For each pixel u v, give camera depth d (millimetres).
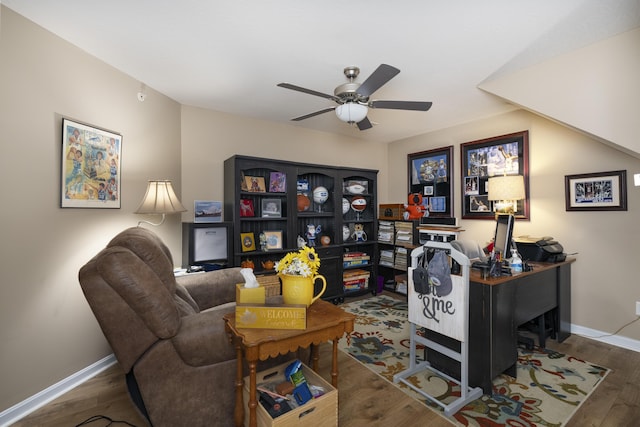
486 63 2371
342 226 3994
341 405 1824
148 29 1921
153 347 1435
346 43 2068
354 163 4609
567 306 2818
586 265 2846
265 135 3777
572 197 2918
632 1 1662
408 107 2223
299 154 4070
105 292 1402
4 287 1717
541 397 1911
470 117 3643
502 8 1711
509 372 2162
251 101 3160
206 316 1583
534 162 3195
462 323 1829
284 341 1380
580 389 1996
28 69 1829
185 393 1478
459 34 1966
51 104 1964
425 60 2309
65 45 2047
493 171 3535
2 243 1707
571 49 2219
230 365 1567
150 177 2799
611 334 2705
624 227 2633
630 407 1811
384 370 2232
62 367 2004
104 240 2363
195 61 2332
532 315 2393
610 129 2107
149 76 2590
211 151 3377
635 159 2559
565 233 2973
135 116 2639
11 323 1742
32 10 1739
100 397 1913
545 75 2379
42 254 1910
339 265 3869
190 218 3223
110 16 1792
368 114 3531
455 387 2010
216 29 1913
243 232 3449
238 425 1474
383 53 2203
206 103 3205
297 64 2371
